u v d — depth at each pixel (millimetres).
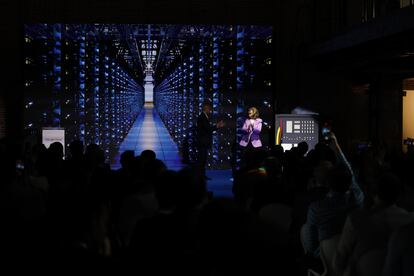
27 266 2039
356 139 18500
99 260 2061
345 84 15797
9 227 2338
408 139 16891
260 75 16188
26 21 15000
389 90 17781
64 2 15078
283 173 6250
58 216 2213
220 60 16438
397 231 2795
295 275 1833
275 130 13211
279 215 4586
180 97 22484
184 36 16875
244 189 5594
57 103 15609
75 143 6793
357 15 15539
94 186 4562
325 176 4863
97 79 17078
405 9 10547
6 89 14930
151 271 2246
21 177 5082
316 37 15617
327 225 4332
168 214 2406
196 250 2252
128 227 4227
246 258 1721
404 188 4379
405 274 2752
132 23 15250
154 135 27547
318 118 13164
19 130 14977
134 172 5016
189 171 2521
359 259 3729
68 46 15734
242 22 15477
